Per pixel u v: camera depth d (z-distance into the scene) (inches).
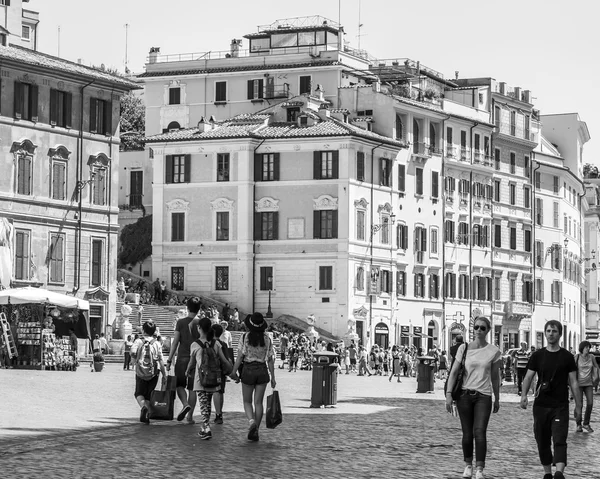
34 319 2659.9
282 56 4845.0
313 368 1705.2
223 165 4382.4
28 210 3240.7
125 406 1550.2
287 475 888.3
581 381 1380.4
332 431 1282.0
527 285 5595.5
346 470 933.8
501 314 5349.4
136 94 6112.2
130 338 2812.5
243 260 4345.5
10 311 2664.9
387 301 4527.6
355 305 4318.4
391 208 4552.2
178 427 1228.5
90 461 932.6
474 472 909.2
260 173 4377.5
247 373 1119.6
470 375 902.4
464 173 5088.6
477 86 5246.1
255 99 4827.8
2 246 3142.2
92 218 3442.4
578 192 6530.5
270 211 4365.2
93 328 3440.0
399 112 4658.0
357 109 4677.7
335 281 4284.0
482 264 5211.6
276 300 4345.5
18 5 4040.4
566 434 881.5
